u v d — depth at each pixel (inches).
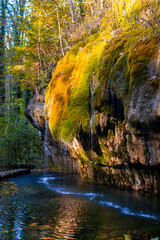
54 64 458.0
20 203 158.1
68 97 241.1
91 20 351.6
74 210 135.7
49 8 420.2
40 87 444.8
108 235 94.5
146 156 149.1
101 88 183.2
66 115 238.2
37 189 215.0
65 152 303.6
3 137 498.0
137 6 206.4
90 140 211.8
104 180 220.4
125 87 152.7
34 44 447.5
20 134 518.6
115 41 190.2
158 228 100.1
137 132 144.7
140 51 150.2
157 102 129.7
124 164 181.5
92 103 200.2
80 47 282.2
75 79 245.9
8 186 236.8
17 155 521.7
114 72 167.2
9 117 564.7
